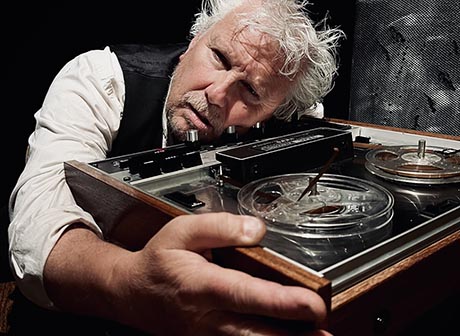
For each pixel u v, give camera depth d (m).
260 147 0.74
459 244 0.58
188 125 0.95
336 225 0.52
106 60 1.06
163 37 1.64
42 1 1.44
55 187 0.75
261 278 0.44
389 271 0.49
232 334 0.43
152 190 0.66
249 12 0.94
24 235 0.66
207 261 0.46
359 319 0.47
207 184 0.69
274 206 0.58
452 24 1.12
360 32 1.33
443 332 0.63
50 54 1.50
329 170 0.77
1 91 1.49
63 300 0.62
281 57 0.94
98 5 1.51
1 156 1.56
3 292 1.02
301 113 1.18
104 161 0.74
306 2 1.08
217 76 0.92
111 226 0.68
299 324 0.41
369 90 1.34
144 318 0.51
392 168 0.72
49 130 0.88
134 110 1.03
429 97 1.20
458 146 0.86
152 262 0.46
